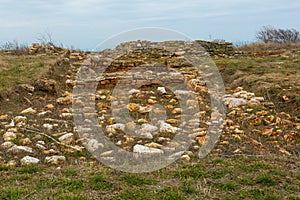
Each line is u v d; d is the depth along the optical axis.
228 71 11.48
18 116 6.82
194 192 3.94
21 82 9.03
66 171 4.45
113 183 4.13
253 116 7.23
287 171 4.57
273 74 10.41
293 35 23.25
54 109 7.74
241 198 3.85
